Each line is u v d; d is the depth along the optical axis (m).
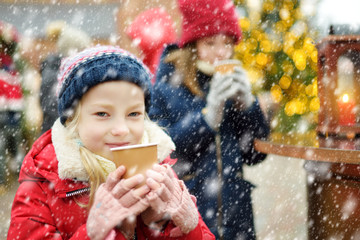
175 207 1.48
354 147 2.33
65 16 8.35
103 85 1.52
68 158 1.56
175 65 2.77
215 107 2.64
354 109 2.62
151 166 1.44
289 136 2.94
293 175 5.77
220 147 2.71
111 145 1.54
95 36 8.37
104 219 1.40
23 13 8.15
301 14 6.13
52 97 3.85
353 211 2.26
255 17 6.30
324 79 2.68
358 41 2.57
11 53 5.46
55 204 1.62
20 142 5.38
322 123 2.73
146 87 1.63
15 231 1.59
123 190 1.40
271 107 5.87
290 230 3.94
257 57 6.22
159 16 3.94
